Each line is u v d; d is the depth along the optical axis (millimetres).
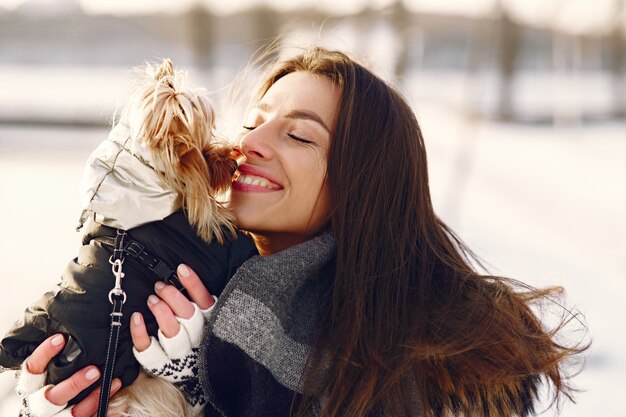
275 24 13445
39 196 8773
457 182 10273
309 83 1979
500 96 19578
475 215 8398
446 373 1794
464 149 13148
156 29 21312
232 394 1854
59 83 19578
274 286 1798
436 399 1789
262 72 2430
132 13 20688
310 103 1942
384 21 13180
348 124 1938
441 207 8602
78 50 23562
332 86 1985
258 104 2049
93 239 1832
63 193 8984
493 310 1900
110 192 1759
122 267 1779
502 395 1825
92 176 1768
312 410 1772
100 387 1737
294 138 1921
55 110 15281
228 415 1840
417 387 1799
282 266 1817
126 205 1769
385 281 1886
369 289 1870
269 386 1789
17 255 6465
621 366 4473
